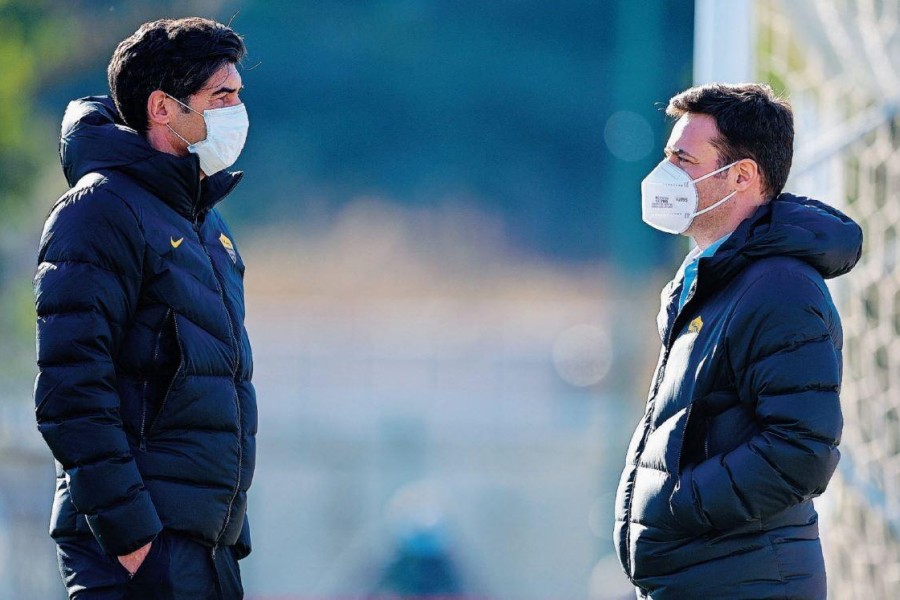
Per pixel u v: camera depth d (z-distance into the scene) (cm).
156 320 1131
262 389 8681
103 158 1144
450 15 13612
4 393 4547
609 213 13375
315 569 6450
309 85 13450
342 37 13475
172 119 1177
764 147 1167
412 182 13625
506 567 6419
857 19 1852
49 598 3938
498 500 7312
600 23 13475
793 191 1881
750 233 1137
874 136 1878
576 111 13662
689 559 1120
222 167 1209
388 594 4806
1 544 3956
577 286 13188
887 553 1872
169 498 1125
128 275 1115
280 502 7269
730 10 1664
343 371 8938
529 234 13425
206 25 1188
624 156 8125
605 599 5816
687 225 1197
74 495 1088
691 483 1098
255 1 13088
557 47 13638
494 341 10288
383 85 13750
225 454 1155
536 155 13712
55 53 5316
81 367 1082
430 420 8444
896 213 1888
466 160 13675
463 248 13312
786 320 1082
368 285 12975
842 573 1867
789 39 1916
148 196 1149
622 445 7025
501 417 8556
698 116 1188
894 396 1908
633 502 1159
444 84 13788
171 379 1127
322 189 13388
